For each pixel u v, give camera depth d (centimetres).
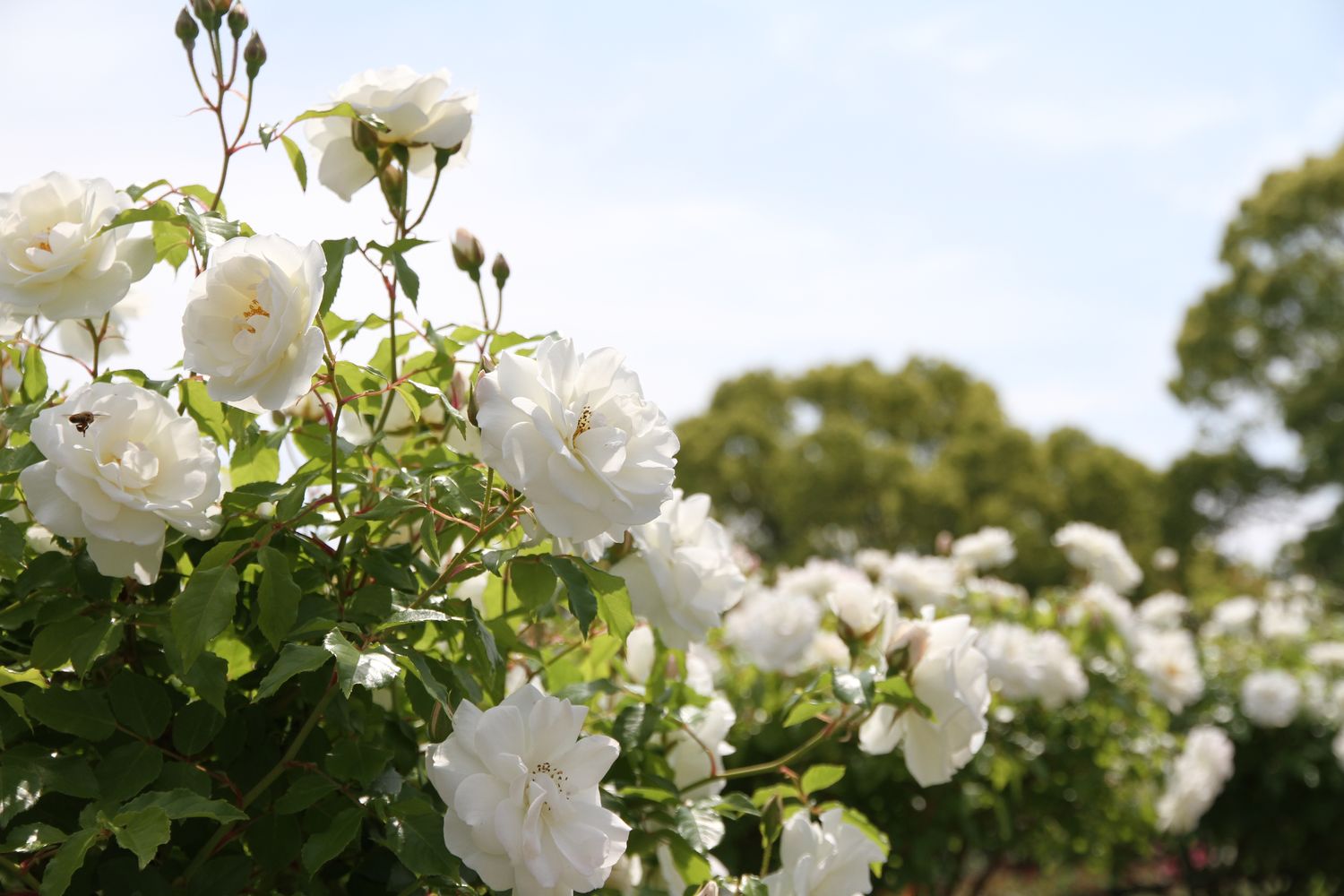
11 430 143
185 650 116
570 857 116
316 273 117
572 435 117
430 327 153
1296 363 2177
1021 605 483
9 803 112
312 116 145
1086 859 511
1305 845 612
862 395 2581
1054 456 2427
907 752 176
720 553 174
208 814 110
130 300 180
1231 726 595
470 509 136
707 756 189
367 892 136
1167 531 2212
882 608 187
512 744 120
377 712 145
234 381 118
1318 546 1994
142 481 115
